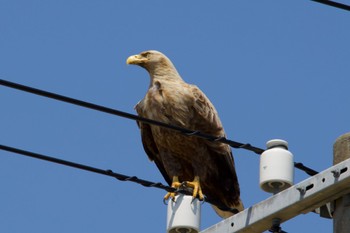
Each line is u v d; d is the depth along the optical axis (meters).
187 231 12.71
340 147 12.08
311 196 10.94
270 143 12.14
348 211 11.24
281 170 11.69
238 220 11.53
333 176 10.82
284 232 11.55
